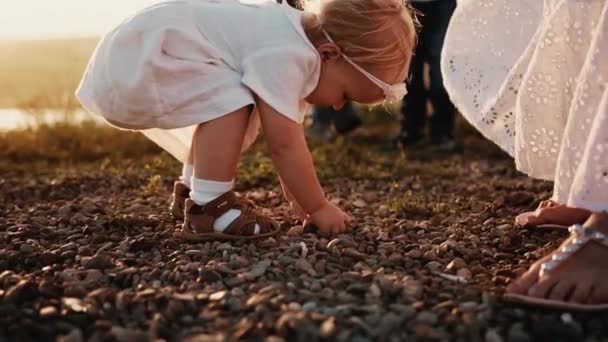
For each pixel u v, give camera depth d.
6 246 2.58
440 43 4.74
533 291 1.99
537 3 2.84
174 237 2.62
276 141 2.47
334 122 5.35
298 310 1.89
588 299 1.97
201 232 2.53
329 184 3.90
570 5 2.44
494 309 1.94
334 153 4.75
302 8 2.95
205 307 1.95
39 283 2.12
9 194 3.59
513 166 4.51
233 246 2.49
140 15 2.51
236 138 2.46
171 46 2.46
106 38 2.55
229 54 2.51
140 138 5.22
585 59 2.43
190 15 2.53
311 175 2.53
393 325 1.81
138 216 2.94
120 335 1.78
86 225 2.86
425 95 5.03
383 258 2.36
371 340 1.76
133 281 2.19
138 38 2.47
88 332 1.84
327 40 2.51
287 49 2.45
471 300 2.01
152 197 3.47
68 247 2.53
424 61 4.86
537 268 2.07
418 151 5.03
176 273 2.19
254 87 2.42
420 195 3.55
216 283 2.13
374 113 6.27
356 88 2.56
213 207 2.50
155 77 2.42
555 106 2.55
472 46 3.01
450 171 4.28
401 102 5.09
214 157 2.45
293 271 2.23
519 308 1.98
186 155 2.85
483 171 4.38
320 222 2.61
